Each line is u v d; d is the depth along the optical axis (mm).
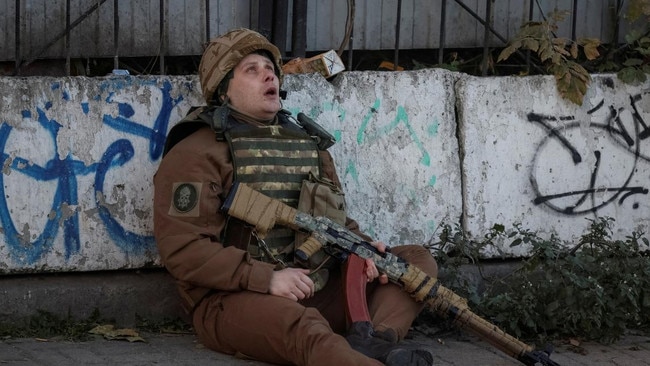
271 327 4168
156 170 5043
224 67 4668
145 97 5027
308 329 4070
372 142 5410
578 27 6562
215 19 6051
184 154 4527
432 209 5496
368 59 6535
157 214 4496
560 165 5672
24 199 4852
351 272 4512
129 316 5031
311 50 6258
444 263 5258
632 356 4902
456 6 6441
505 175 5590
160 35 5566
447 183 5512
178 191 4461
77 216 4938
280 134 4691
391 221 5438
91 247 4965
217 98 4797
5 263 4844
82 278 5004
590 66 6344
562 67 5629
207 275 4332
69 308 4934
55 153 4887
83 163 4934
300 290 4293
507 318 5012
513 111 5590
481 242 5539
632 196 5801
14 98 4812
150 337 4855
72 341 4707
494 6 6480
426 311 5207
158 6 5957
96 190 4953
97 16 5855
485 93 5547
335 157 5352
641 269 5176
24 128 4832
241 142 4590
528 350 4434
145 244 5039
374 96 5410
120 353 4496
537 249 5168
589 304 4996
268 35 6039
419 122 5473
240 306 4293
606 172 5750
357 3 6297
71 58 5855
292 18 6086
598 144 5723
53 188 4891
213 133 4605
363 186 5395
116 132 4977
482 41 6512
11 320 4844
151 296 5062
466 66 6570
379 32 6355
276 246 4598
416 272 4562
